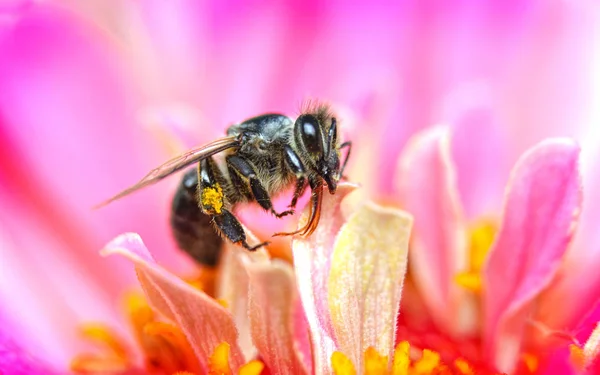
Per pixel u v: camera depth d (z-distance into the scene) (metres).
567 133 0.13
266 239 0.12
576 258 0.12
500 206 0.13
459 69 0.13
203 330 0.10
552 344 0.11
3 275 0.12
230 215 0.11
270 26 0.13
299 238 0.10
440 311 0.12
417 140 0.12
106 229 0.13
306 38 0.13
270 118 0.11
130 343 0.12
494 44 0.13
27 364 0.11
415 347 0.12
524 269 0.11
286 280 0.10
